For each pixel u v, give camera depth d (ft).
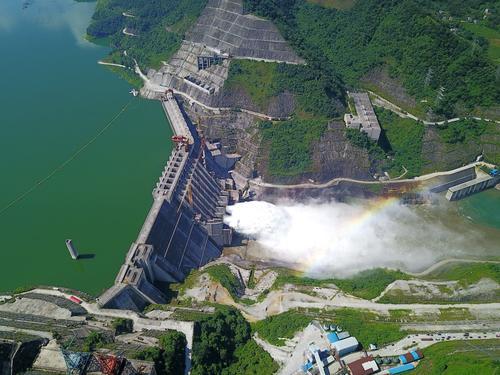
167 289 488.85
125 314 404.98
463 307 437.99
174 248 526.98
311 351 370.12
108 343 352.90
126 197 640.58
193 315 411.54
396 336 392.27
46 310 409.69
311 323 406.62
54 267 526.98
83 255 544.21
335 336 386.93
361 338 390.63
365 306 439.22
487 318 423.23
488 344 383.45
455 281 475.31
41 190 647.97
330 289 469.16
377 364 366.22
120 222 597.11
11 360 313.94
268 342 400.26
